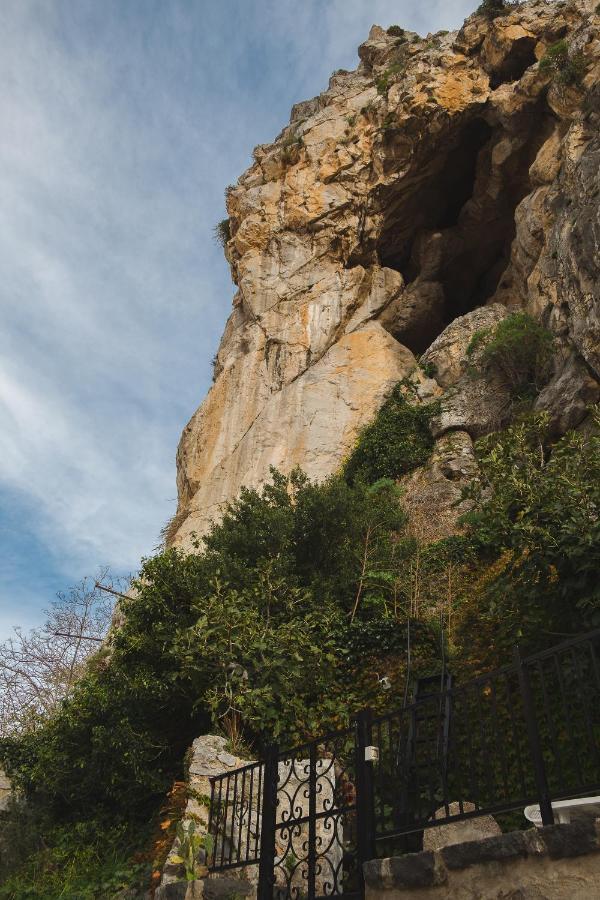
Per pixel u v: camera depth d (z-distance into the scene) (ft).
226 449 76.69
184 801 23.57
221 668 30.09
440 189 88.38
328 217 84.99
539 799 11.21
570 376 51.78
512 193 82.89
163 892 19.67
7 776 38.42
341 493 44.52
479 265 91.09
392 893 12.85
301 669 31.86
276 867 20.86
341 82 99.66
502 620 31.12
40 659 58.08
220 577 35.96
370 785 14.71
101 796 32.19
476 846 11.36
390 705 32.94
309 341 79.20
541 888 10.28
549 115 73.92
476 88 80.48
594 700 23.81
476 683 13.75
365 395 72.95
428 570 41.65
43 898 26.48
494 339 62.64
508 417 58.54
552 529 26.55
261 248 87.71
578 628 24.89
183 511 73.31
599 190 53.88
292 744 29.50
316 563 41.37
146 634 34.37
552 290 59.57
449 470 57.21
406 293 85.30
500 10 83.05
